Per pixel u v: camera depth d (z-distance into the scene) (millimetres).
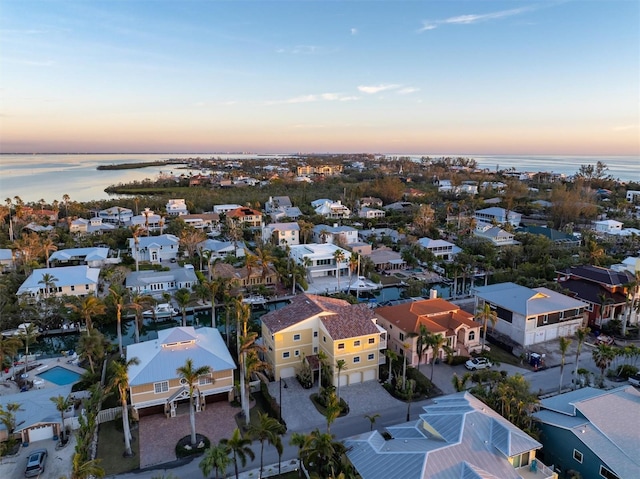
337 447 33281
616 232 134500
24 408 43000
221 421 44875
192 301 78375
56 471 37375
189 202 174250
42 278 79000
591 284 72750
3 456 39125
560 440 36375
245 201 189000
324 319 52531
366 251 112062
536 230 133125
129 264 103312
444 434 33469
